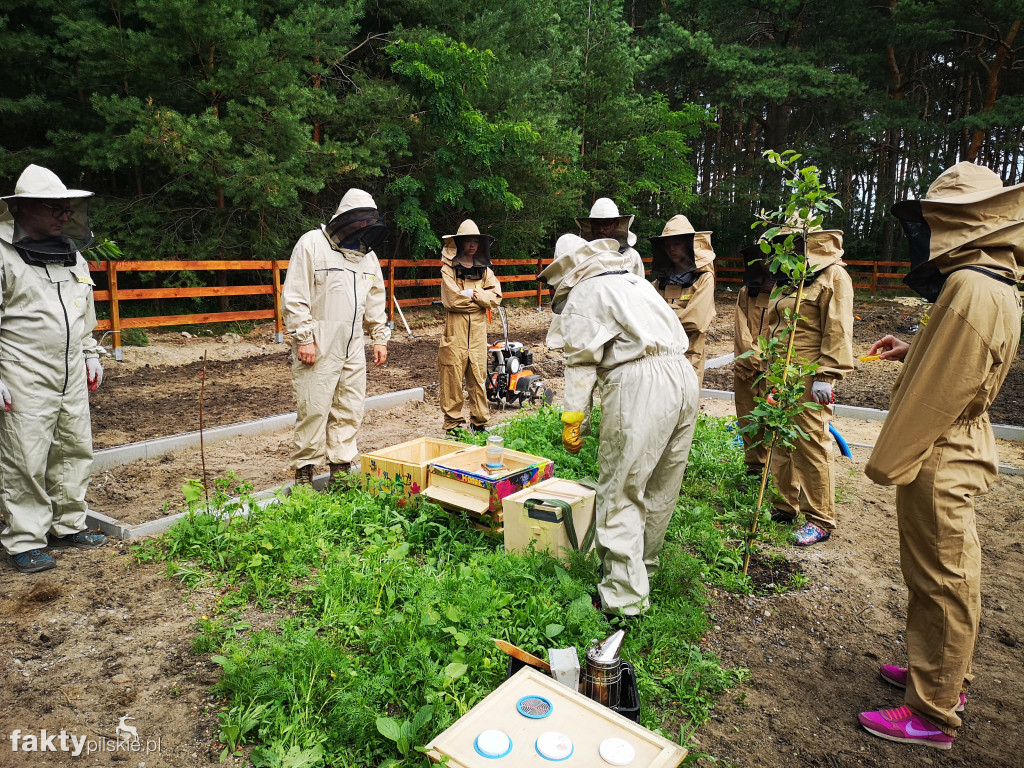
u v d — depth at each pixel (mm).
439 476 4750
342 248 5320
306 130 13977
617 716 2441
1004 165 35438
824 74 25172
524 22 19562
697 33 26297
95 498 5492
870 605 4270
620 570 3613
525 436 6539
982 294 2736
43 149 13047
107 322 11836
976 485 2910
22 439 4113
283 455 6883
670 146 25344
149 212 14414
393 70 16234
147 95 13602
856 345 15836
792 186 4113
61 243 4238
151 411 8414
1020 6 21203
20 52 12375
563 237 3877
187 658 3375
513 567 3988
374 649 3309
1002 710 3352
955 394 2766
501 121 17484
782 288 4254
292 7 15172
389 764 2631
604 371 3672
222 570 4219
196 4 12750
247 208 15148
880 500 6051
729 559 4578
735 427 6117
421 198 18984
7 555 4410
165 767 2703
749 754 2969
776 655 3729
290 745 2770
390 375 11188
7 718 2939
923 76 32406
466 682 3037
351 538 4547
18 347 4105
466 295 6945
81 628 3604
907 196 30188
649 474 3553
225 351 13008
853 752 3021
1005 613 4242
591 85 24203
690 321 6449
